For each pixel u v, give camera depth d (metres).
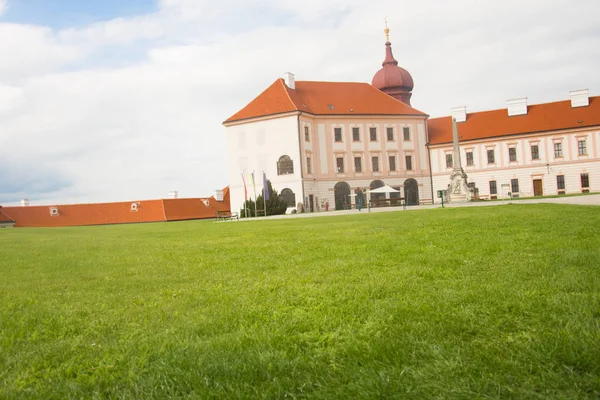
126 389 3.53
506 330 4.28
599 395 3.01
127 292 7.39
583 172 66.12
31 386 3.75
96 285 8.30
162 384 3.54
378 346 3.95
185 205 87.94
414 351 3.83
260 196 57.19
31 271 10.59
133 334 4.93
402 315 4.83
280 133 64.56
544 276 6.18
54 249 16.27
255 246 13.07
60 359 4.35
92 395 3.48
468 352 3.74
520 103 71.12
